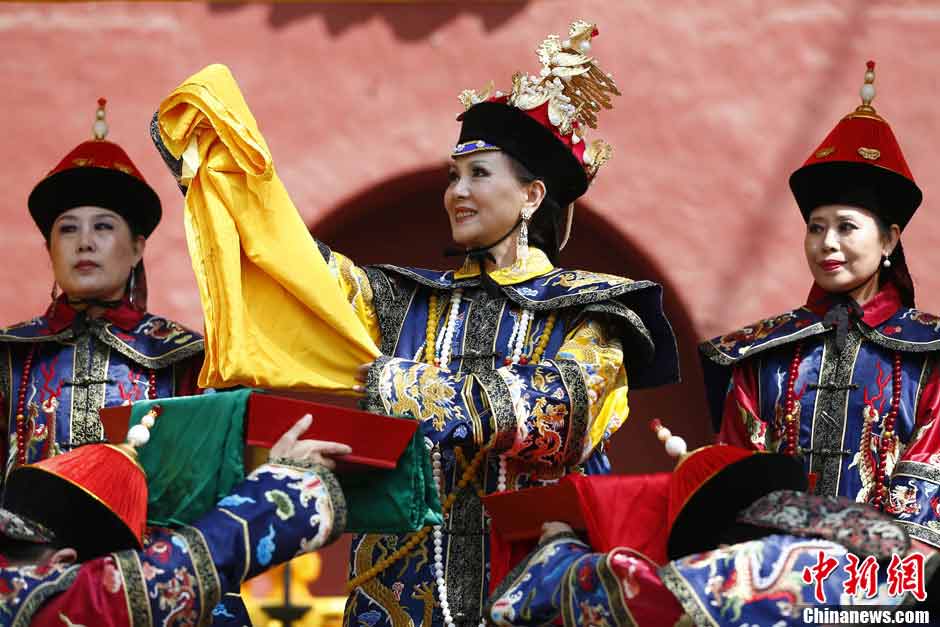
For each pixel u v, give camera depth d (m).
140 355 14.33
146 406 11.38
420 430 11.27
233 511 10.37
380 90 23.00
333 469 11.00
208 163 12.18
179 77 22.98
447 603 12.20
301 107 22.97
